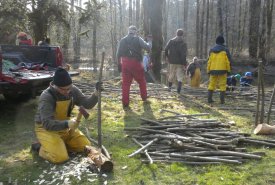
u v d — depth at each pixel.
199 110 6.15
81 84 7.80
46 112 3.57
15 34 12.87
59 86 3.56
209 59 6.82
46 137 3.67
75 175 3.38
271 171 3.57
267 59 16.95
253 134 4.75
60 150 3.64
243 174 3.49
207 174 3.47
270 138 4.56
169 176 3.43
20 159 3.78
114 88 7.82
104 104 6.30
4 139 4.41
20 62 6.18
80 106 3.54
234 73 15.64
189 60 23.11
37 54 6.39
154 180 3.36
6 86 4.86
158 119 5.29
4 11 12.37
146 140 4.33
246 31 29.69
